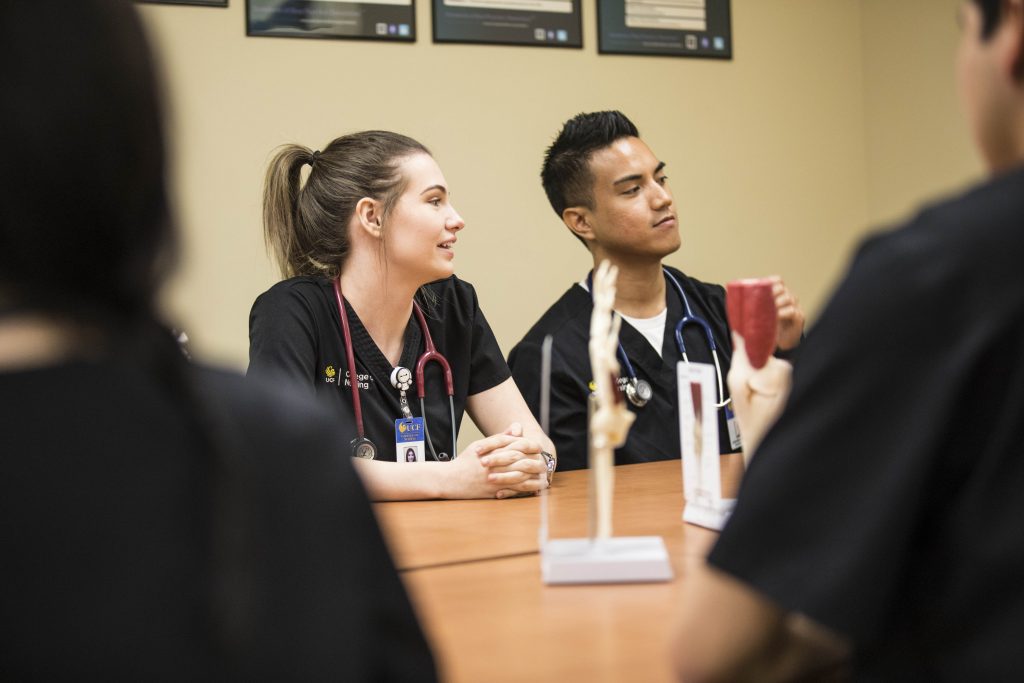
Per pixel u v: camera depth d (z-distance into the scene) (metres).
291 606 0.45
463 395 1.98
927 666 0.60
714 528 1.23
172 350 0.46
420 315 1.92
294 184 1.92
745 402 1.15
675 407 2.15
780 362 1.16
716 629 0.62
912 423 0.56
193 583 0.42
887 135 3.38
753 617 0.61
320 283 1.86
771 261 3.36
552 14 3.04
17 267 0.43
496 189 3.00
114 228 0.44
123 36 0.44
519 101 3.02
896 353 0.57
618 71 3.14
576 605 0.93
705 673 0.64
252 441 0.46
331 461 0.49
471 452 1.58
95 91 0.43
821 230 3.43
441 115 2.94
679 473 1.73
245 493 0.44
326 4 2.81
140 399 0.44
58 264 0.43
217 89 2.74
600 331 1.06
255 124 2.77
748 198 3.32
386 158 1.84
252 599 0.43
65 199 0.43
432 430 1.90
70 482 0.42
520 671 0.76
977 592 0.56
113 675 0.41
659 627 0.85
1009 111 0.62
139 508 0.42
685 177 3.24
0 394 0.42
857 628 0.57
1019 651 0.55
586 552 1.04
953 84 3.08
